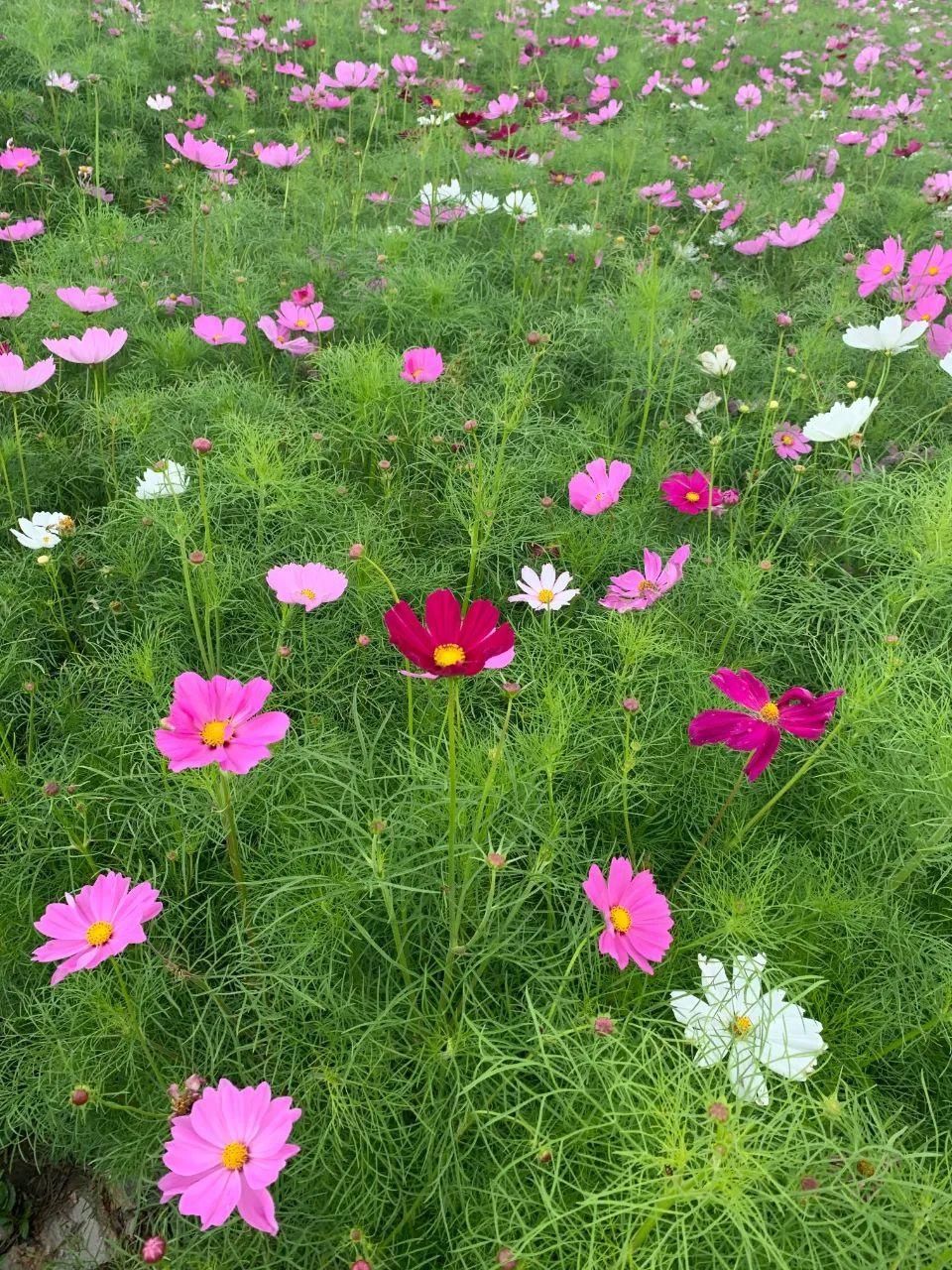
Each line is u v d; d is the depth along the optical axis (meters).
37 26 5.09
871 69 8.37
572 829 2.00
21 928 1.86
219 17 7.15
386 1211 1.54
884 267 3.56
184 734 1.41
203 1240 1.51
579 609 2.60
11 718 2.22
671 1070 1.46
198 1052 1.72
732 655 2.51
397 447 2.96
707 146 6.50
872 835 1.99
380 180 5.11
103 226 3.91
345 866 1.70
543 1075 1.53
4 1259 1.67
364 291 3.63
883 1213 1.24
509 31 8.13
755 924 1.65
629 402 3.46
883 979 1.76
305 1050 1.67
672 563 2.15
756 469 3.05
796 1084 1.47
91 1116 1.67
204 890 1.93
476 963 1.70
